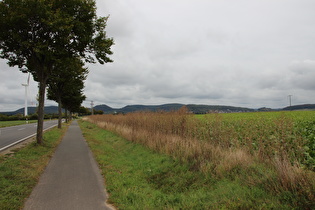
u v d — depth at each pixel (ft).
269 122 29.81
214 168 18.84
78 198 14.51
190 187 16.98
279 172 13.99
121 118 65.31
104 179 18.98
